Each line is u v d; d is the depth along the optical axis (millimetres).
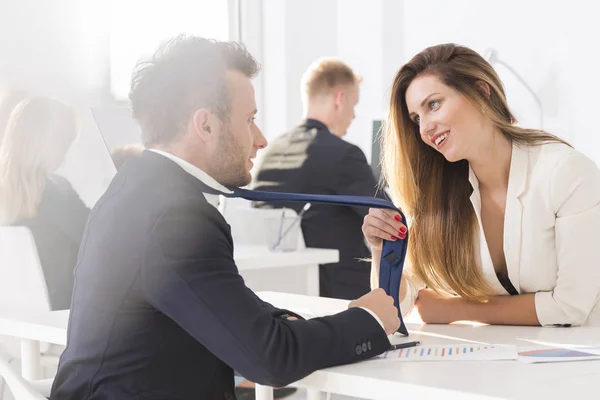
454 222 1767
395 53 4805
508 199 1706
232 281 1209
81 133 2025
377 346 1324
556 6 4172
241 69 1362
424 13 4684
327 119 3443
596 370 1216
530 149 1727
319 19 4977
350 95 3475
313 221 3291
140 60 1375
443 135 1706
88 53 1709
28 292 2150
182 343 1229
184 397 1234
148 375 1215
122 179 1301
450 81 1695
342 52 5031
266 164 3404
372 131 3947
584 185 1662
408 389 1152
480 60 1725
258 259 2889
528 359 1285
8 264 2145
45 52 1596
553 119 4207
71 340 1281
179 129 1316
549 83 4211
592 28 4039
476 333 1564
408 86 1763
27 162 2070
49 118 1962
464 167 1782
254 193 1394
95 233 1270
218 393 1280
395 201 1846
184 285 1178
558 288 1650
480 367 1252
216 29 4285
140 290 1201
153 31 2768
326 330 1273
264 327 1208
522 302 1654
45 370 2166
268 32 4879
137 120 1356
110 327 1219
